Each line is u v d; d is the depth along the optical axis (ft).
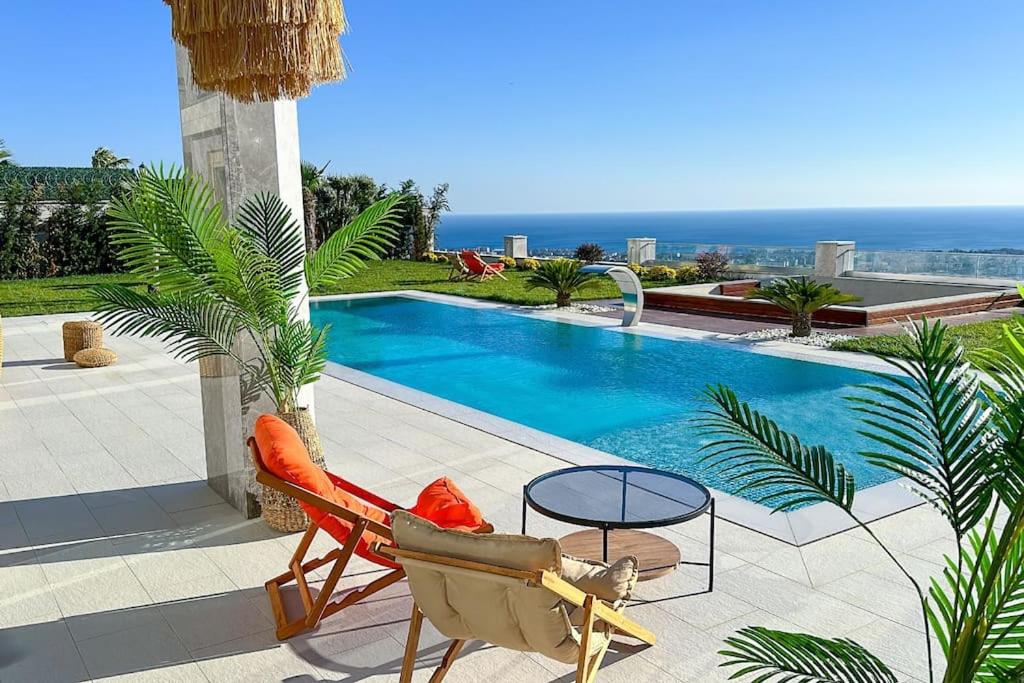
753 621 11.98
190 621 12.32
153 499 17.78
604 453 20.98
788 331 40.57
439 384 32.48
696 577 13.41
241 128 15.24
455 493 12.84
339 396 28.09
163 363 34.45
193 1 11.94
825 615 12.10
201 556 14.71
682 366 34.47
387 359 37.96
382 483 18.70
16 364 34.14
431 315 51.72
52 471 19.86
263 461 11.98
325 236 85.15
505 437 22.50
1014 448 6.31
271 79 13.32
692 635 11.59
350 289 63.41
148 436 23.03
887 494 17.30
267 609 12.70
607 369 34.50
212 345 15.80
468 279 70.03
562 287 52.31
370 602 12.95
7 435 23.22
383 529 11.39
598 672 10.70
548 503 12.59
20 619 12.39
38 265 67.00
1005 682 6.18
